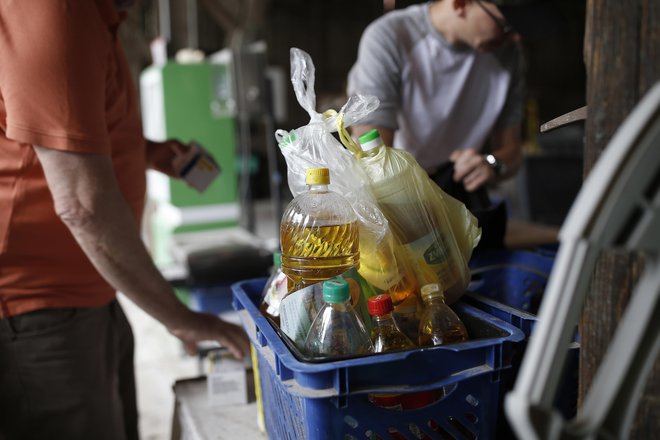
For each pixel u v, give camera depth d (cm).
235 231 350
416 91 172
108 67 121
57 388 126
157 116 351
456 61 171
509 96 191
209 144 342
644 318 41
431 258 83
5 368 123
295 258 81
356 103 84
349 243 80
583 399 67
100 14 120
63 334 125
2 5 101
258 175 878
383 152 83
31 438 127
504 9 153
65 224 119
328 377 65
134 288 116
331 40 959
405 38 167
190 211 342
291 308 75
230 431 102
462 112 182
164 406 280
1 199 115
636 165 39
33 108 102
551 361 40
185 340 124
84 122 104
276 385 80
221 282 273
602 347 64
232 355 121
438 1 167
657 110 39
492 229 129
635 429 61
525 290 121
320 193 81
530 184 299
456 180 138
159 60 375
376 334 78
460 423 75
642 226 40
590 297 65
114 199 110
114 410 138
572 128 409
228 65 337
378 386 67
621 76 58
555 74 1030
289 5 931
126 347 152
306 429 68
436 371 69
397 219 81
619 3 58
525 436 40
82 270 127
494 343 70
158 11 515
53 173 106
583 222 40
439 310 79
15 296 120
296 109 905
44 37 100
